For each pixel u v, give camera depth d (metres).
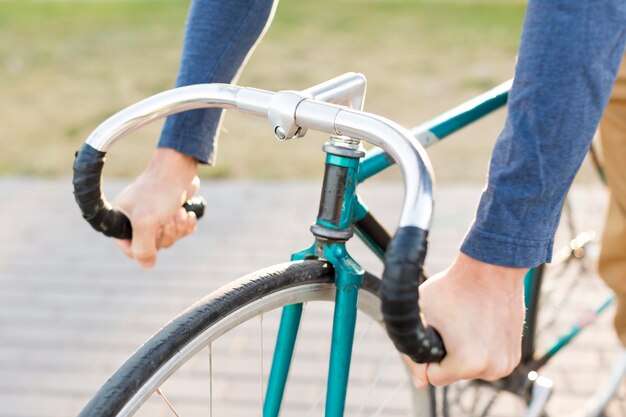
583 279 2.77
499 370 1.28
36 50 9.68
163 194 1.69
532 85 1.21
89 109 7.50
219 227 4.89
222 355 3.54
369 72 8.46
